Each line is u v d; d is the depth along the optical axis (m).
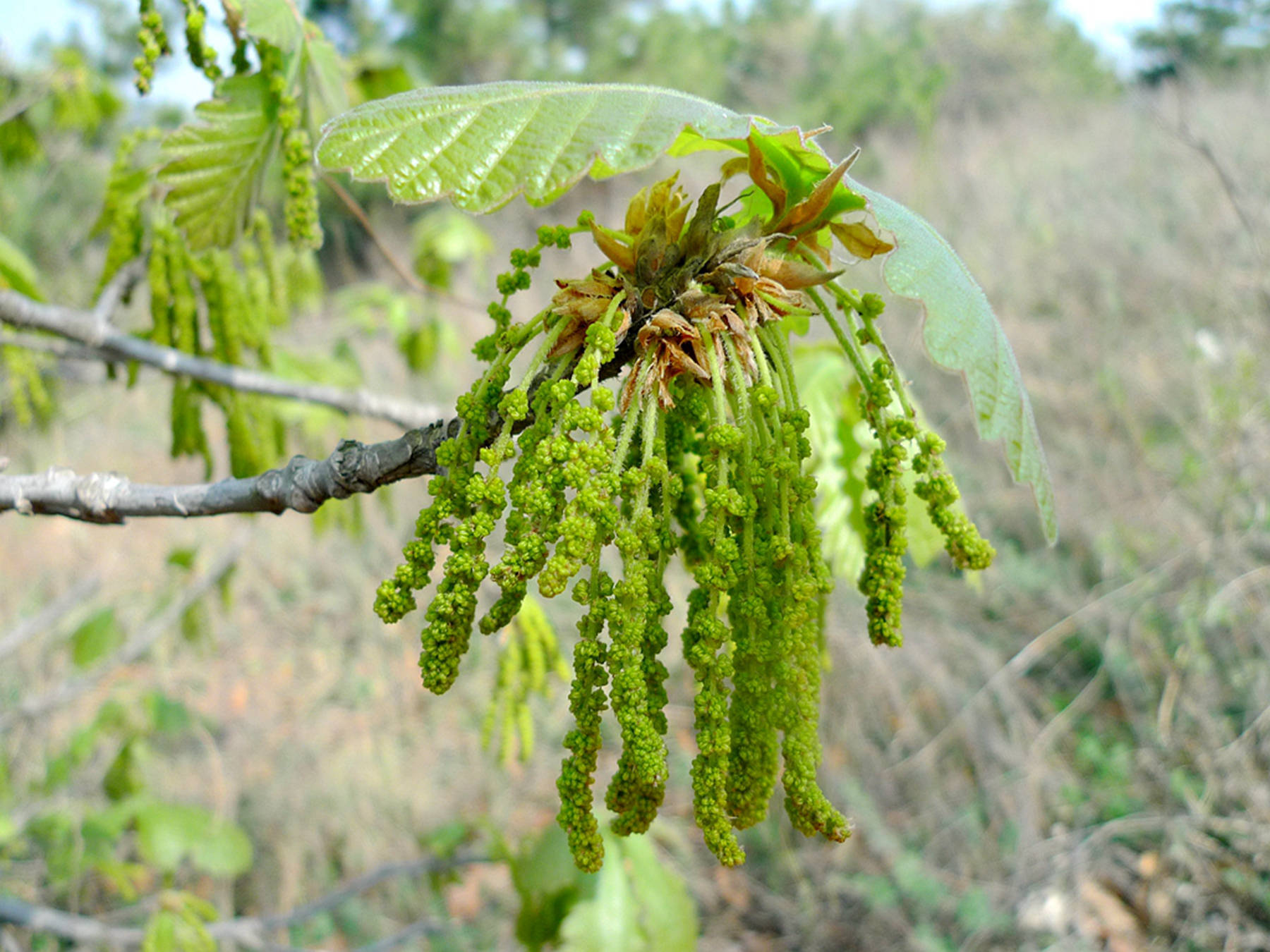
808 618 0.97
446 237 4.21
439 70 14.82
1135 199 7.45
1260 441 4.27
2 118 3.46
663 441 1.02
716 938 3.75
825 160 1.08
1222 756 3.57
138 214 2.07
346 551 6.38
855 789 3.88
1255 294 5.13
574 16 15.66
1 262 2.45
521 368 2.56
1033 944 3.34
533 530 0.92
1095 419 5.25
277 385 2.12
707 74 15.30
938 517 0.98
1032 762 3.74
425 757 4.65
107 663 3.21
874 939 3.54
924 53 13.49
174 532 6.54
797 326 1.50
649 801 0.98
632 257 1.08
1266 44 9.69
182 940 2.54
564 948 2.23
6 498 1.39
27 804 3.30
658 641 0.94
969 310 1.01
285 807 4.27
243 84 1.74
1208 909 3.37
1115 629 4.18
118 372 2.28
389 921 3.93
